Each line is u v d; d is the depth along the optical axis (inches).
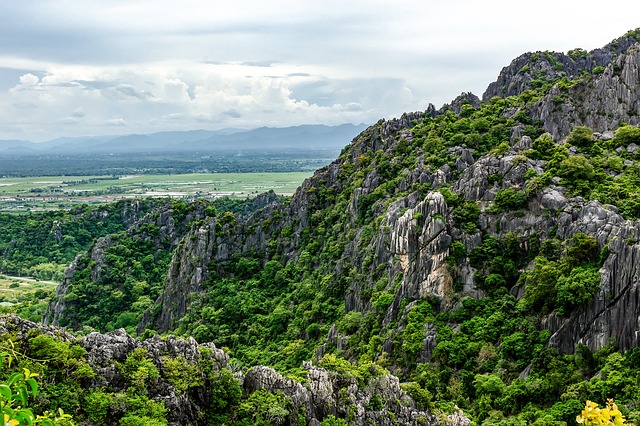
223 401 2600.9
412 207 4628.4
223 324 5339.6
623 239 3176.7
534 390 3031.5
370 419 2842.0
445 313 3737.7
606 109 5497.1
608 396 2783.0
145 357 2503.7
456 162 5182.1
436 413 3019.2
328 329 4539.9
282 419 2596.0
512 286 3703.3
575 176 4003.4
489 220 3978.8
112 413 2266.2
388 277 4269.2
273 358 4579.2
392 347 3752.5
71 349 2343.8
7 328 2326.5
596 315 3129.9
